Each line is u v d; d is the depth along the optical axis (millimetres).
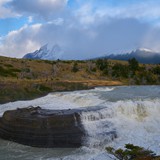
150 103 47500
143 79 137875
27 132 39219
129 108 45844
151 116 45781
